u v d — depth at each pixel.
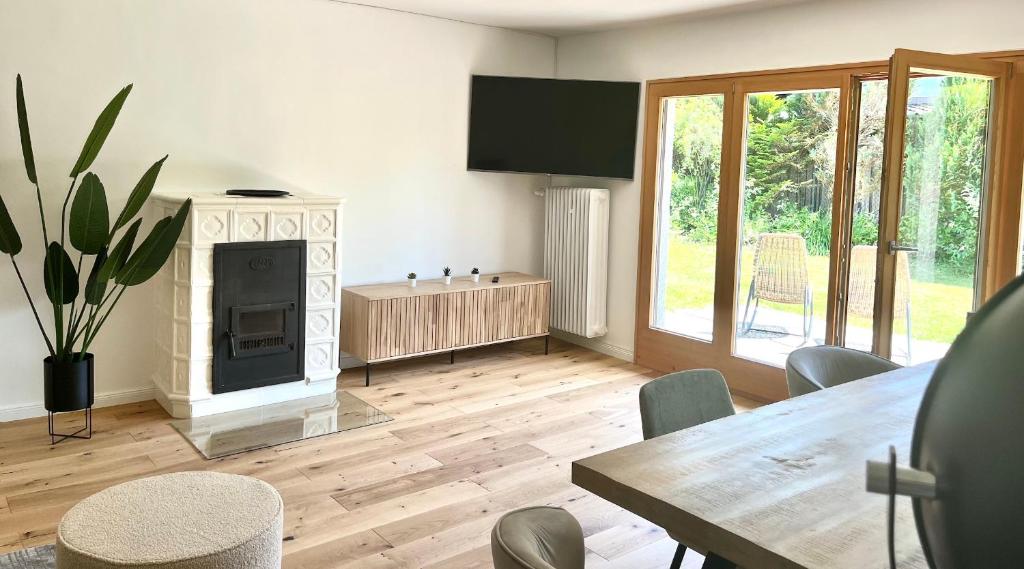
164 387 4.54
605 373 5.75
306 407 4.75
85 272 4.48
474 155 6.05
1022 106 3.91
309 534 3.18
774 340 5.14
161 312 4.54
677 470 1.70
